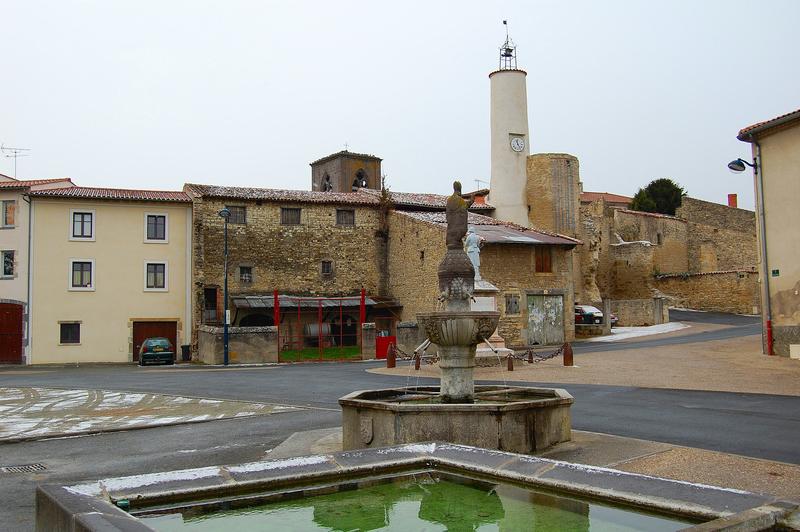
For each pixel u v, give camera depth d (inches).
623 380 763.4
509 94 2026.3
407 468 243.9
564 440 392.8
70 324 1515.7
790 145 939.3
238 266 1694.1
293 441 437.7
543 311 1571.1
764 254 978.1
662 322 1808.6
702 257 2329.0
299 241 1755.7
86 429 520.1
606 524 185.8
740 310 1988.2
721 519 163.3
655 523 185.2
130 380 987.9
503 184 2006.6
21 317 1491.1
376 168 2783.0
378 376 930.1
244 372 1099.9
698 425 467.8
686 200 2539.4
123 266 1553.9
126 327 1544.0
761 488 289.1
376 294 1807.3
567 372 860.0
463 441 351.9
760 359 931.3
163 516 197.9
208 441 462.6
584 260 1984.5
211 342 1390.3
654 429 454.6
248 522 195.0
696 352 1078.4
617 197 3255.4
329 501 215.5
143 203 1578.5
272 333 1378.0
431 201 1946.4
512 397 456.1
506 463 234.4
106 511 173.5
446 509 204.8
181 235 1598.2
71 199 1528.1
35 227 1509.6
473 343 411.2
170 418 576.7
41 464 395.9
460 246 446.6
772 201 967.0
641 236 2356.1
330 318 1727.4
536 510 201.9
